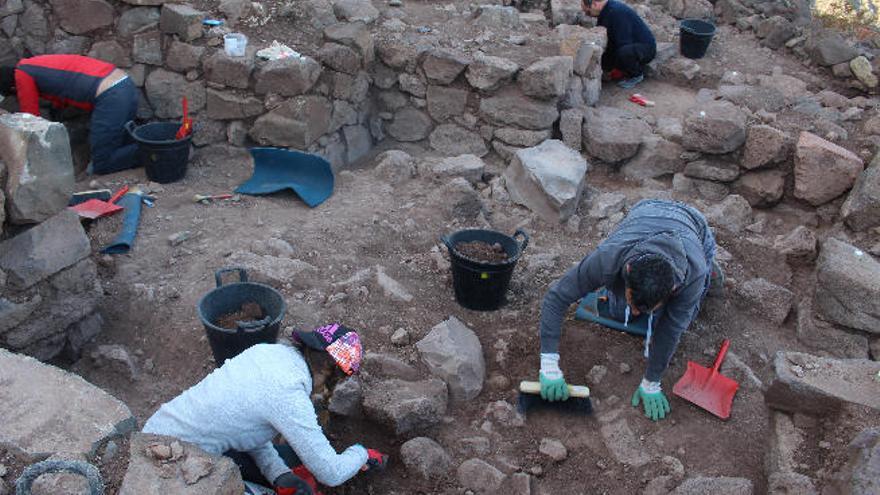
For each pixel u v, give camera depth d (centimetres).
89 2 607
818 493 312
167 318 423
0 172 359
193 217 521
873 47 795
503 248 450
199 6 630
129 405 380
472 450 370
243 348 364
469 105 637
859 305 421
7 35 623
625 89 737
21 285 370
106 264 457
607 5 729
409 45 637
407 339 418
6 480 247
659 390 386
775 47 811
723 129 561
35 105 575
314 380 297
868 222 491
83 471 240
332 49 595
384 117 672
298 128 580
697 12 870
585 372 412
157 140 572
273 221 519
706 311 455
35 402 270
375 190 564
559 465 365
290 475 306
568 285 358
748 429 379
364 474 354
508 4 798
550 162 550
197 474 246
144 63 611
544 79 596
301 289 446
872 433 305
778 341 446
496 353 421
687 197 586
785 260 509
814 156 540
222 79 587
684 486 333
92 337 416
